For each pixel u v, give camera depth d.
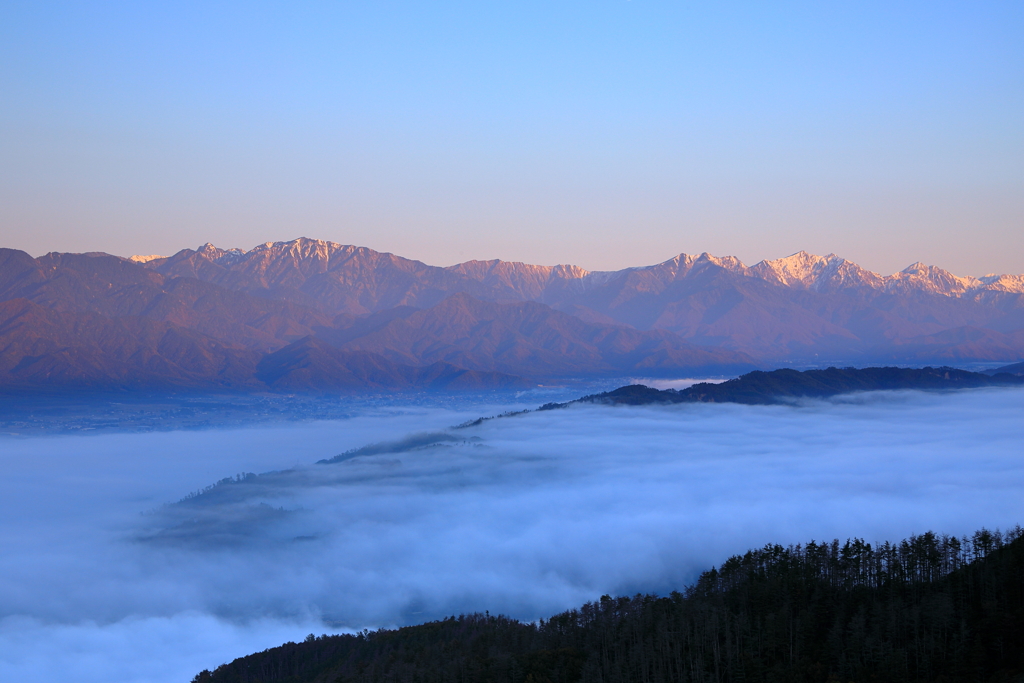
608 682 180.25
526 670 194.25
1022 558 189.25
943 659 163.00
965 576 192.62
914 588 194.38
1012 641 162.50
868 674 163.12
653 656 181.25
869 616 181.88
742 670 171.88
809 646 177.00
